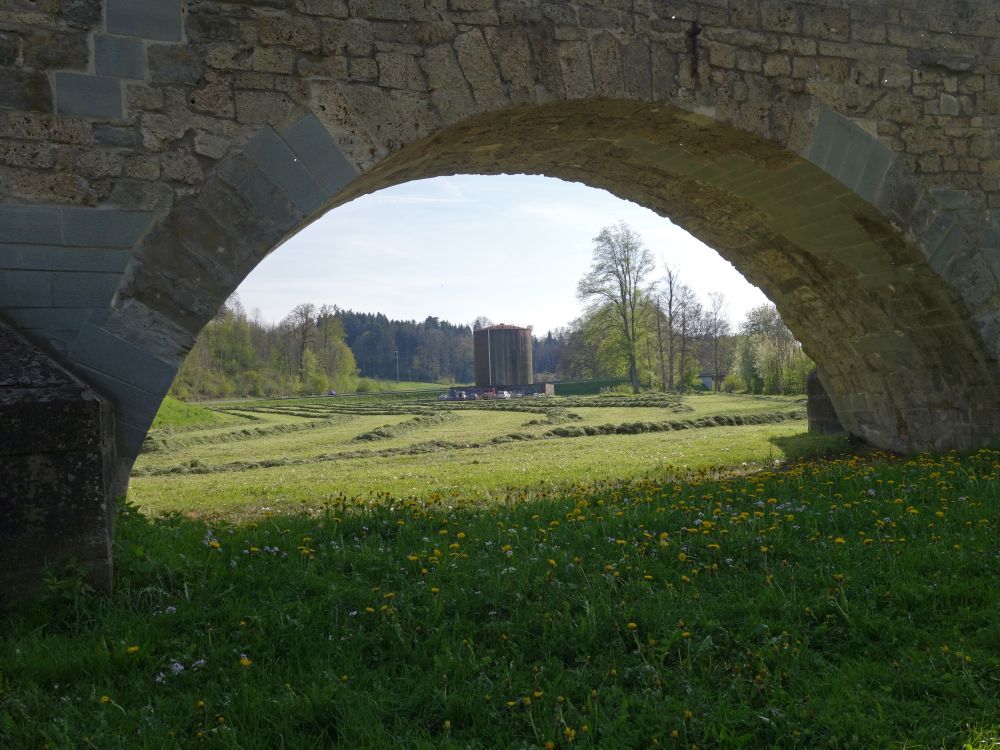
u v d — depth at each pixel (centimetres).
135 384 568
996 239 861
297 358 7962
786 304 1102
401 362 12794
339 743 297
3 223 542
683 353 5122
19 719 309
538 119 729
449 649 363
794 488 693
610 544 519
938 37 834
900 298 923
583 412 3105
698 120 745
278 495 935
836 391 1147
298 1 610
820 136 785
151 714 316
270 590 436
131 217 568
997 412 899
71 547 418
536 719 313
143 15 573
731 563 479
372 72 629
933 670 343
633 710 319
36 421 414
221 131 590
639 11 710
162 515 706
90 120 561
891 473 730
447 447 1805
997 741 290
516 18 670
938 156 838
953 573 444
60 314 554
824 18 786
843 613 390
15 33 548
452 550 515
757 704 327
